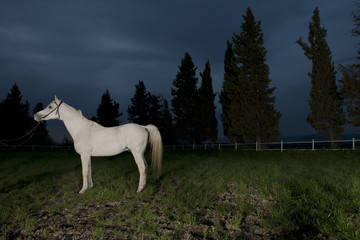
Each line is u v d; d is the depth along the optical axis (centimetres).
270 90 2206
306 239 297
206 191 541
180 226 348
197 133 3019
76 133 617
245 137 2320
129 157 1600
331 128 2038
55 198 541
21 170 1072
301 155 1498
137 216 392
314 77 2134
